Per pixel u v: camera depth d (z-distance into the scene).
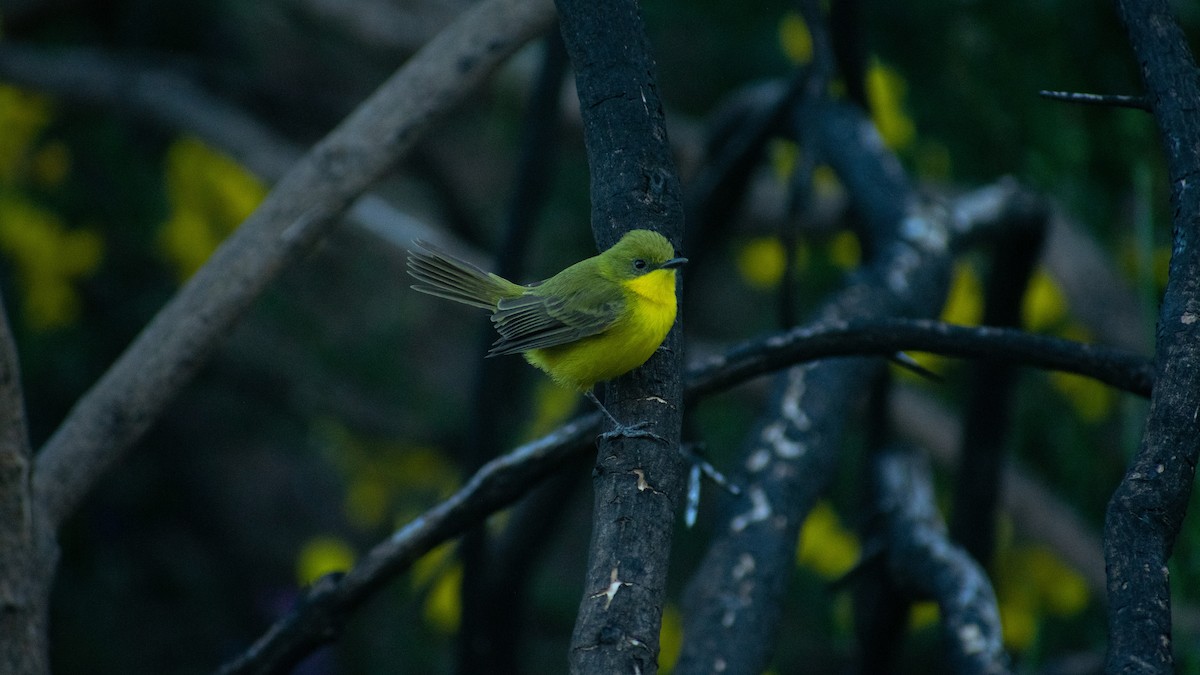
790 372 7.11
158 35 16.80
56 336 15.63
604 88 5.39
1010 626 12.82
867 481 8.88
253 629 17.52
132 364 7.12
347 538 19.05
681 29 14.92
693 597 6.28
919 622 13.05
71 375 15.73
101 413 7.10
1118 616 3.88
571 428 6.02
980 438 9.71
